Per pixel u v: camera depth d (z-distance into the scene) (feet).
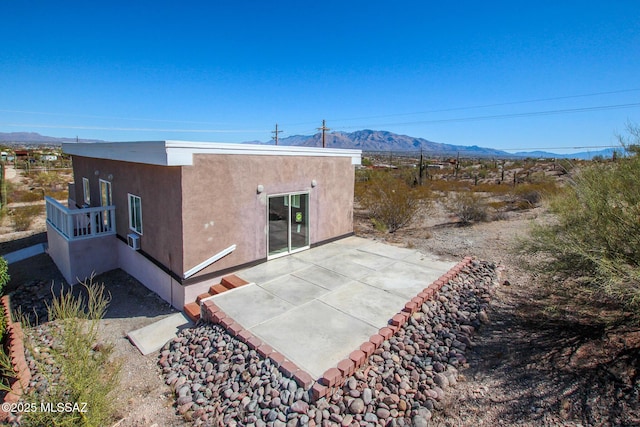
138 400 15.61
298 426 12.69
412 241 38.27
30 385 16.62
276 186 29.43
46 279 32.27
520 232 40.93
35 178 125.08
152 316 24.16
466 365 16.02
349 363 15.03
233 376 15.65
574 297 17.94
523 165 182.70
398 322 18.67
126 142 26.96
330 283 24.88
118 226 32.81
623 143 18.03
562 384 13.93
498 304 21.81
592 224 17.19
